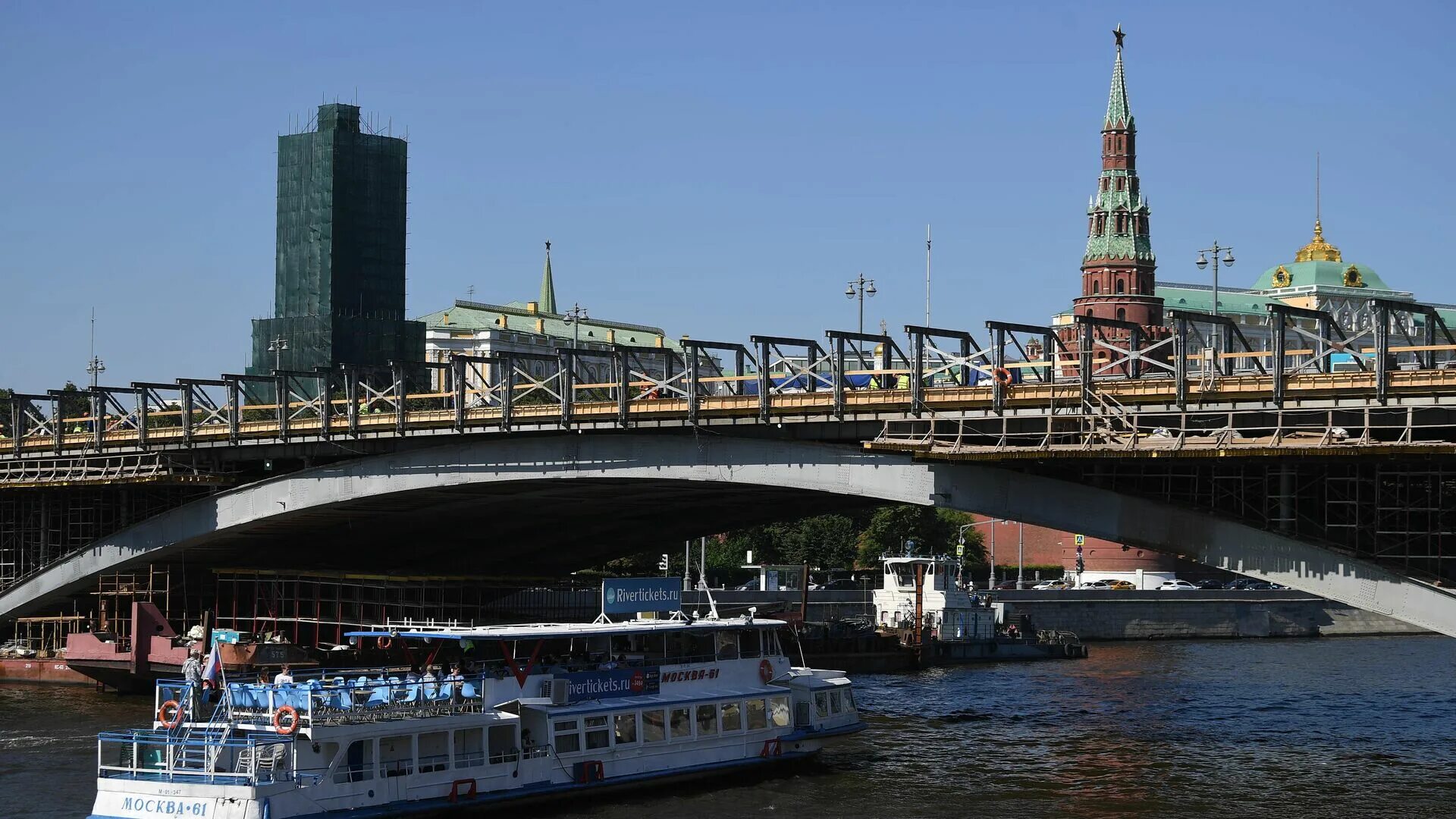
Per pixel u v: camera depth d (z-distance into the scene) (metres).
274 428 100.75
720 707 64.69
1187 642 164.75
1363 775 67.06
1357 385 62.03
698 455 83.56
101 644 96.06
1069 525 70.50
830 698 69.69
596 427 86.19
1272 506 67.00
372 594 112.19
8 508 121.06
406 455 94.94
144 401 109.19
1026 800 61.22
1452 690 105.38
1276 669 125.12
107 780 52.47
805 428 79.81
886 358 82.50
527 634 60.12
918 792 62.75
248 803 50.66
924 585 136.50
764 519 109.38
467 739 56.75
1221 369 70.88
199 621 114.12
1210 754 72.94
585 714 60.00
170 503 111.75
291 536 111.12
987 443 74.81
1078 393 69.88
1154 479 70.62
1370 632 180.38
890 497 76.19
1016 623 149.38
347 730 53.38
